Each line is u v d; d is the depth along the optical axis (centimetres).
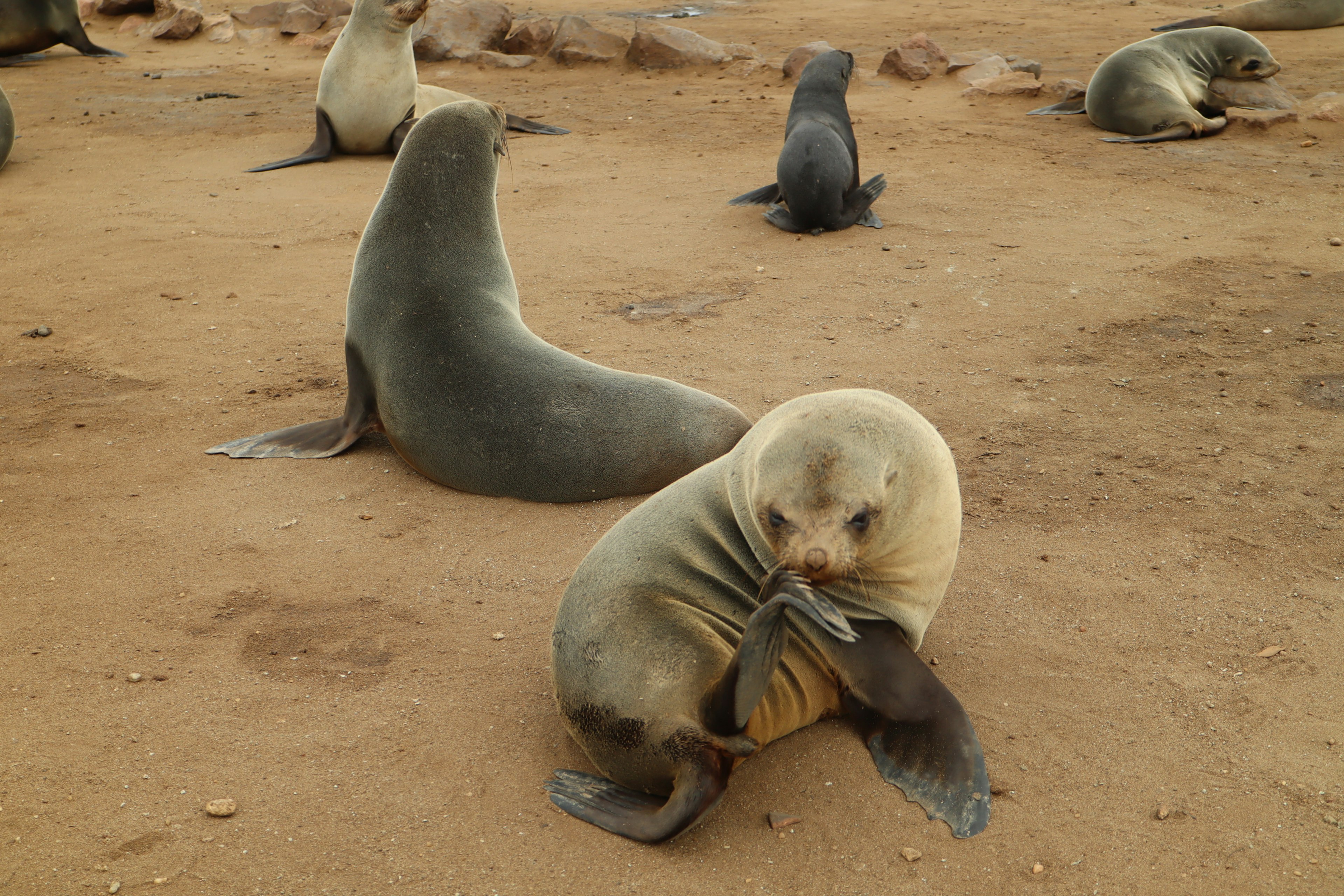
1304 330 709
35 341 755
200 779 348
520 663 409
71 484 557
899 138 1341
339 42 1294
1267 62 1380
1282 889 295
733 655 338
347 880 309
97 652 415
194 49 2211
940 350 699
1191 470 534
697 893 304
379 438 623
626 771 331
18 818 329
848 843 319
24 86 1814
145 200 1125
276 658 413
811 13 2572
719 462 384
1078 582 445
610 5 2788
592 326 758
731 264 888
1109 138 1309
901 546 347
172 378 696
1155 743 354
